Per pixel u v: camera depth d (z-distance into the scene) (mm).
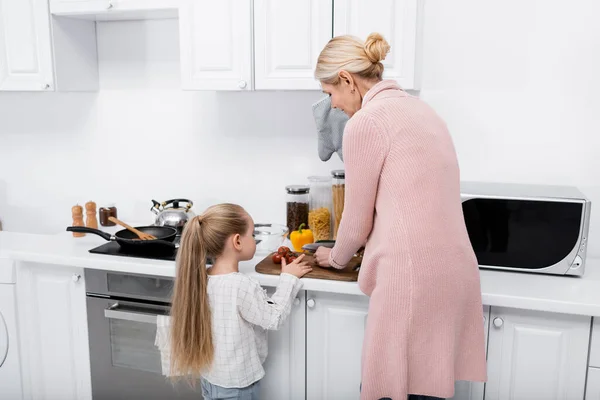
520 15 2059
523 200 1792
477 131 2174
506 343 1736
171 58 2494
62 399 2271
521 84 2098
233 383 1703
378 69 1510
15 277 2211
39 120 2770
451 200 1446
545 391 1729
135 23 2508
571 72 2039
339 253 1653
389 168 1404
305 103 2369
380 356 1455
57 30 2344
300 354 1924
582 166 2084
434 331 1431
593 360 1667
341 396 1913
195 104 2512
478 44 2117
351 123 1428
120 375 2164
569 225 1774
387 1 1932
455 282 1424
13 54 2373
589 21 1991
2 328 2258
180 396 2098
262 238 2139
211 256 1737
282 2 2010
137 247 2164
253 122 2455
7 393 2322
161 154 2611
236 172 2523
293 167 2443
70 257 2074
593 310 1595
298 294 1878
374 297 1463
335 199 2217
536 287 1735
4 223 2910
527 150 2133
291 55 2035
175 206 2398
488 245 1853
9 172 2885
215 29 2096
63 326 2199
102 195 2748
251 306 1667
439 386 1446
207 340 1673
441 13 2137
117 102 2621
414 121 1409
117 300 2090
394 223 1399
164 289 2006
